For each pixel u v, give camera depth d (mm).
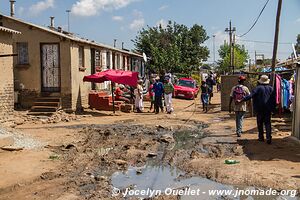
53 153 11047
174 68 48125
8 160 10070
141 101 23297
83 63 23094
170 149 11672
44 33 21016
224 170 8805
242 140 12664
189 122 18109
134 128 16203
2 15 20797
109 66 28516
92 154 10984
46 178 8570
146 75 44125
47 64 21250
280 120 17016
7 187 7863
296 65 12297
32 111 20438
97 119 19438
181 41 51594
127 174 8930
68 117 19359
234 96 13375
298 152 10586
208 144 12180
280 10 15797
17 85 21328
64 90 21031
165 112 23234
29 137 13266
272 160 9695
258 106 11938
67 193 7492
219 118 19500
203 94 23062
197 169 9094
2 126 14391
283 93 17328
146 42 49750
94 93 23391
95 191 7598
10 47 17219
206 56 55375
